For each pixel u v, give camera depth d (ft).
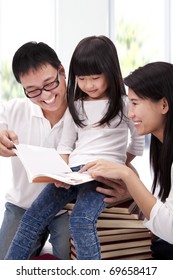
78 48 4.25
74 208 3.76
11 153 4.04
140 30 10.60
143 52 10.71
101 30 9.38
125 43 10.51
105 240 3.87
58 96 4.40
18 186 5.03
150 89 3.66
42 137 4.85
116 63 4.25
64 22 9.20
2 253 4.70
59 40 9.23
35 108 4.83
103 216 3.99
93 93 4.28
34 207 4.08
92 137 4.32
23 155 3.81
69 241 4.60
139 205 3.62
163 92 3.67
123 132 4.40
